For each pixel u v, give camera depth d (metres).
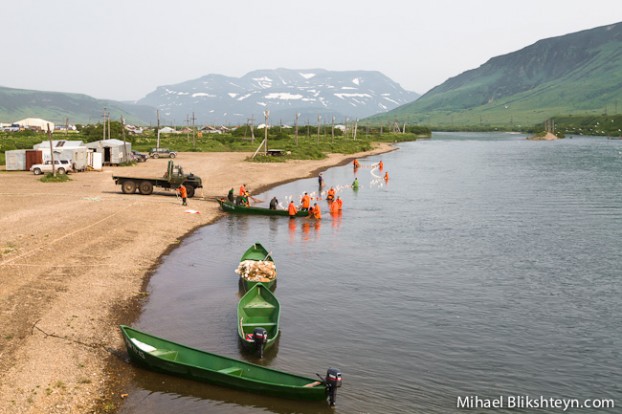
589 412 18.00
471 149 176.88
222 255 36.00
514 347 22.73
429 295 28.98
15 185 60.06
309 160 114.69
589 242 41.28
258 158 104.50
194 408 17.52
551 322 25.42
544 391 19.33
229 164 96.12
